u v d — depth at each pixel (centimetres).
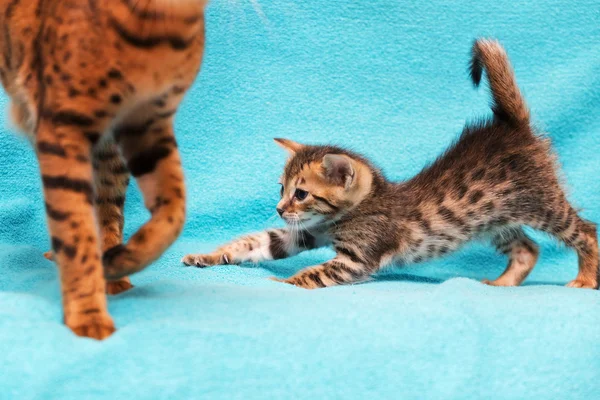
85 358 84
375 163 115
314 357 87
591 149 117
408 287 102
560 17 118
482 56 113
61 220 87
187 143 116
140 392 85
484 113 118
